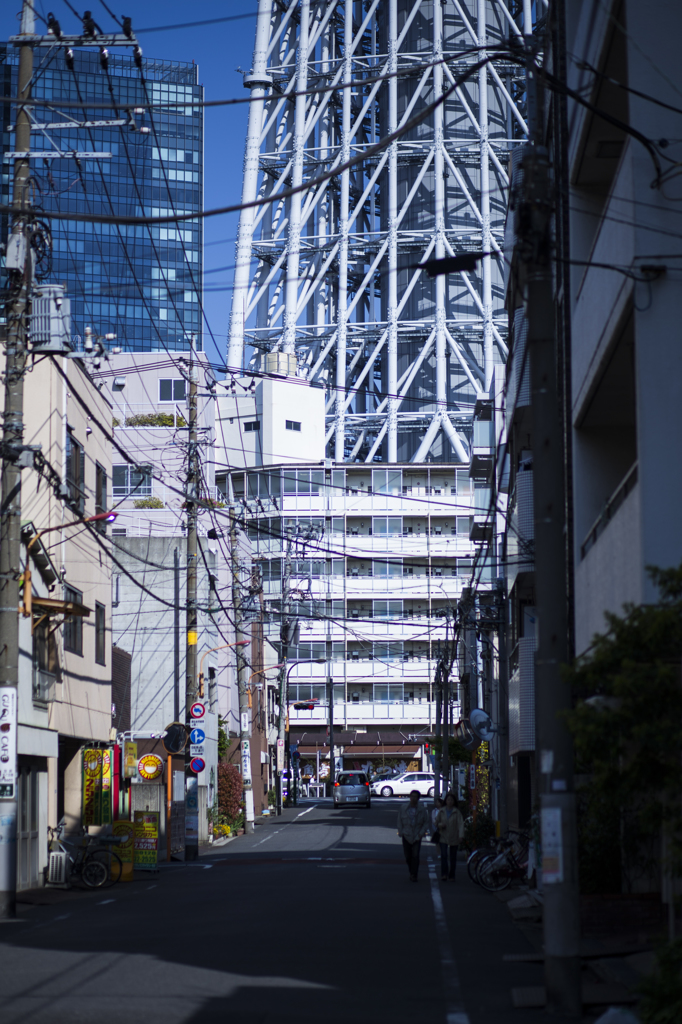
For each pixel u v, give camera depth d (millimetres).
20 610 26859
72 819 34156
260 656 76000
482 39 108062
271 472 106000
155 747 49344
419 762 109812
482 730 35438
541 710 12391
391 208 109812
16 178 22062
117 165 149375
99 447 36562
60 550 31000
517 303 28938
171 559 51375
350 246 112312
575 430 18969
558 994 11719
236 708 64562
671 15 13969
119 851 29406
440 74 108750
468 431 112875
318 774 106250
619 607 14508
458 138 112062
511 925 19344
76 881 28250
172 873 31844
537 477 12594
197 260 155625
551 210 12719
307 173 113625
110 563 38000
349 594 105438
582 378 17656
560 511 12578
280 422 108188
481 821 39406
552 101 22109
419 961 15203
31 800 27719
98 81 156625
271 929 18344
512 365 30578
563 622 12461
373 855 38719
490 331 105125
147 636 50750
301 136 110500
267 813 69938
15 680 21859
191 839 37031
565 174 20875
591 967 14914
